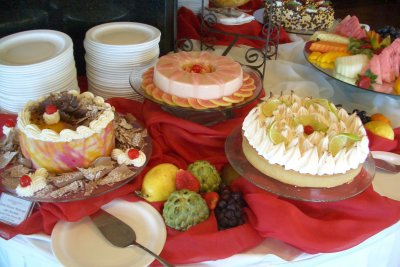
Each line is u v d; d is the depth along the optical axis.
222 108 1.26
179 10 2.13
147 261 0.93
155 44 1.49
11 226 1.02
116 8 1.75
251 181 1.07
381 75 1.64
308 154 1.03
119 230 1.00
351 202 1.07
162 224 1.03
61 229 1.00
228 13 2.20
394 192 1.18
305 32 2.25
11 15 1.53
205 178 1.13
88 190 1.02
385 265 1.22
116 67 1.43
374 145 1.30
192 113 1.36
